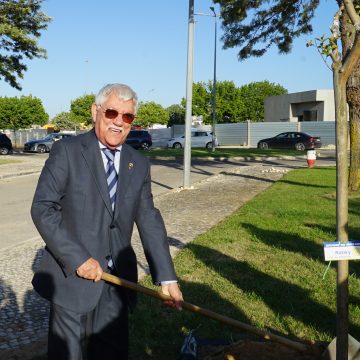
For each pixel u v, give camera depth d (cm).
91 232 258
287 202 1084
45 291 259
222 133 4869
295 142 3612
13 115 6762
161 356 361
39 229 248
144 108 7706
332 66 274
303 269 573
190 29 1327
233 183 1527
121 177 269
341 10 288
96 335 271
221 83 6706
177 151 3262
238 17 1514
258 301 468
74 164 260
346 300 282
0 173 1888
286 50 1634
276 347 339
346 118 270
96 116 269
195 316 425
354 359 303
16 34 2161
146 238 279
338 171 271
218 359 325
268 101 5541
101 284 260
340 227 272
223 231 782
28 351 370
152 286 513
